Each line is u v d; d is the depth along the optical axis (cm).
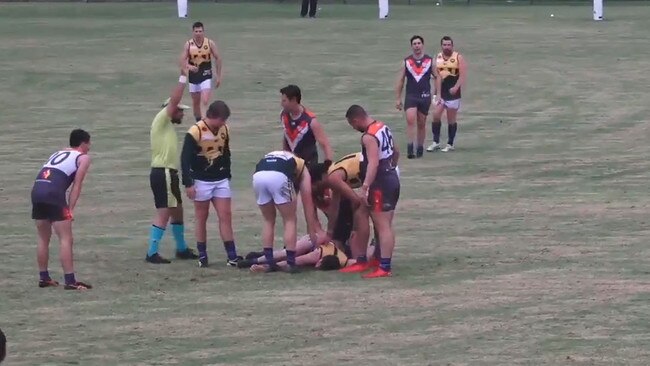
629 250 5369
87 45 14575
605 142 8769
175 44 14625
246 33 15625
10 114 10319
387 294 4647
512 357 3734
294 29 16088
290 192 5081
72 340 4034
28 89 11631
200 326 4200
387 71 12488
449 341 3934
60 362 3762
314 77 12156
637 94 11056
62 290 4819
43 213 4809
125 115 10269
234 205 6700
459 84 8481
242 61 13175
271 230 5153
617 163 7894
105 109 10594
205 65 9481
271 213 5141
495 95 11150
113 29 16325
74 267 5253
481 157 8262
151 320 4303
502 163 7994
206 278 5031
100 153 8506
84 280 5003
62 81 12044
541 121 9812
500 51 13850
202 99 9475
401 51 13850
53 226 4825
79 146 4872
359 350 3841
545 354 3759
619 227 5900
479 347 3853
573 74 12250
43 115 10269
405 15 18175
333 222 5303
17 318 4353
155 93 11438
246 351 3859
